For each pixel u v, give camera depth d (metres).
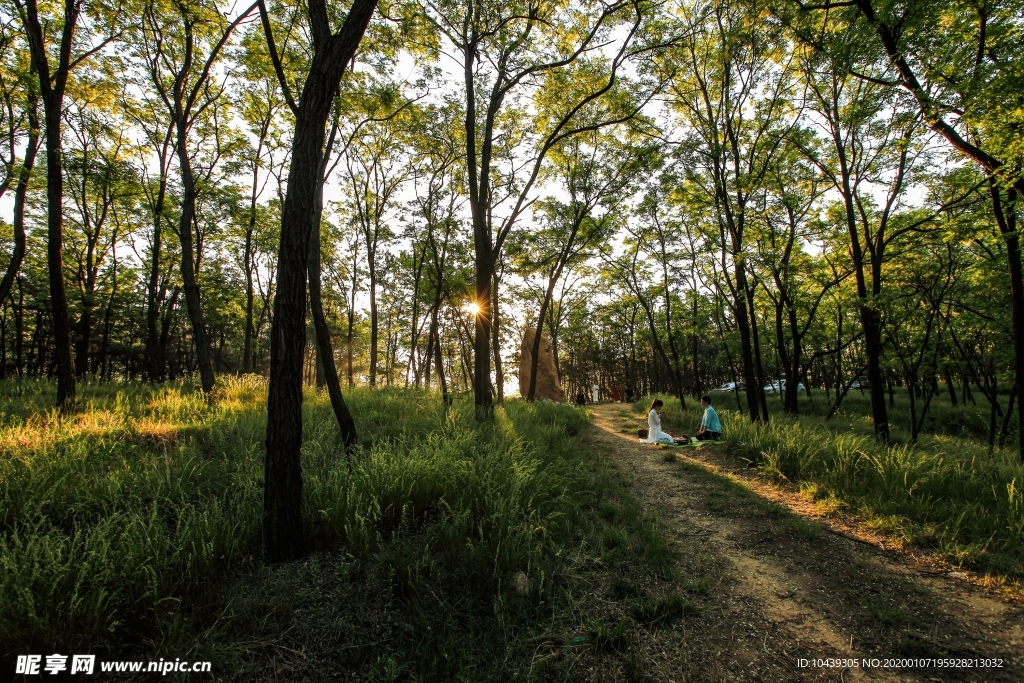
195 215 15.91
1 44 9.52
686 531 5.30
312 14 4.43
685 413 15.67
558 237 17.95
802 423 13.31
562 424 11.29
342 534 4.23
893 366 15.45
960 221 11.14
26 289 21.61
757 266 14.19
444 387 11.93
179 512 3.92
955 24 7.39
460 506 4.77
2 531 3.67
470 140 10.41
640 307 31.81
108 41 10.29
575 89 13.66
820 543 4.88
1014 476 6.10
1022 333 8.62
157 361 17.70
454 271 19.23
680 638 3.44
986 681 2.94
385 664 2.96
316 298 7.21
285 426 3.98
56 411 6.91
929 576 4.18
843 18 9.17
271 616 3.24
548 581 3.88
